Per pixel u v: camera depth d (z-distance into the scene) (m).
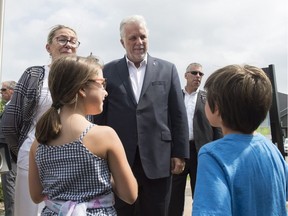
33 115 2.70
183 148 3.05
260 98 1.45
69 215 1.59
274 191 1.42
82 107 1.77
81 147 1.65
